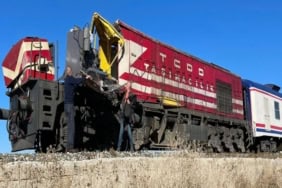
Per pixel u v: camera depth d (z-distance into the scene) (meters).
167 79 17.39
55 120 12.12
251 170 14.21
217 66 22.58
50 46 13.22
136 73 15.49
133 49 15.50
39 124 11.51
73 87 12.12
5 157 7.93
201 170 11.08
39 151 12.10
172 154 10.87
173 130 16.95
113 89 13.59
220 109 21.83
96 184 8.15
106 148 13.84
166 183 9.73
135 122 14.32
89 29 13.72
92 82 12.82
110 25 14.41
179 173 10.27
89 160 8.27
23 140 12.02
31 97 11.89
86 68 13.55
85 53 13.63
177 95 17.92
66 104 11.96
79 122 12.92
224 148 21.36
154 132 15.87
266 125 26.88
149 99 15.95
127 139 13.72
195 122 18.78
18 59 13.12
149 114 15.61
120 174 8.84
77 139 12.78
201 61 20.62
